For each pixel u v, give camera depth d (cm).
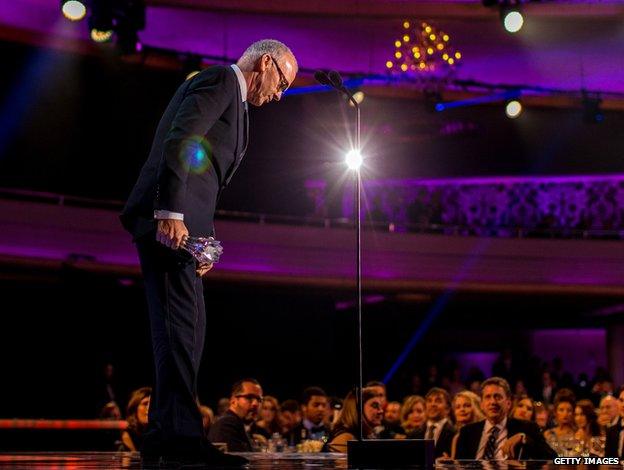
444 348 1816
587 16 1191
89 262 1172
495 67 1414
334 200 1418
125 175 1377
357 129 250
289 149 1434
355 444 219
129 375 1325
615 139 1473
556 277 1392
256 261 1317
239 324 1442
